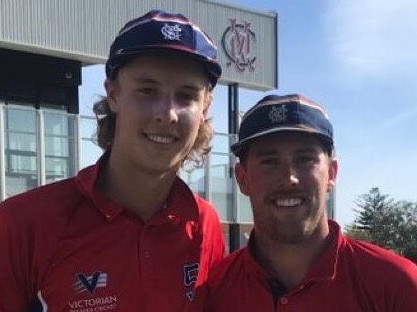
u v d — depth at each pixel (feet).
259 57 22.22
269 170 3.26
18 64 18.40
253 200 3.32
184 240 3.18
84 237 2.97
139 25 3.00
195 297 3.21
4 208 2.97
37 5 17.60
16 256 2.92
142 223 3.09
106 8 18.81
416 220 56.13
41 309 2.94
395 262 3.13
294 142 3.24
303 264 3.26
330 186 3.41
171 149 3.02
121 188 3.09
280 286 3.24
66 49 18.12
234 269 3.34
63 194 3.05
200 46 3.03
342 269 3.17
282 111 3.24
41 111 15.17
